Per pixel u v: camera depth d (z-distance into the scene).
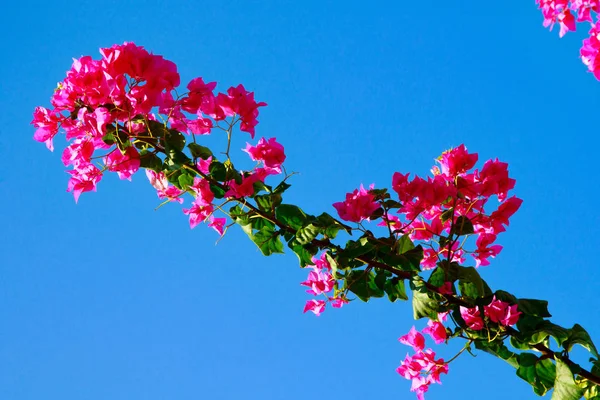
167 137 2.14
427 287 2.14
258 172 2.20
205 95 2.19
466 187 2.16
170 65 2.12
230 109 2.18
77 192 2.17
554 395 2.09
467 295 2.15
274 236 2.19
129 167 2.13
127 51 2.08
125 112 2.10
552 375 2.12
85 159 2.13
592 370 2.11
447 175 2.17
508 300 2.14
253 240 2.19
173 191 2.25
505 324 2.11
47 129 2.13
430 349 2.24
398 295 2.16
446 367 2.23
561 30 2.26
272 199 2.17
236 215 2.19
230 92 2.19
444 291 2.13
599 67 2.22
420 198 2.12
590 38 2.23
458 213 2.20
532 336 2.10
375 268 2.16
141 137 2.13
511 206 2.19
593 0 2.22
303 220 2.16
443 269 2.14
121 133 2.13
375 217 2.14
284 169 2.19
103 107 2.08
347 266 2.15
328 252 2.17
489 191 2.16
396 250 2.13
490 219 2.20
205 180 2.18
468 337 2.15
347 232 2.15
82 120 2.08
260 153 2.20
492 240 2.23
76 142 2.13
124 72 2.08
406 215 2.18
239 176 2.19
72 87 2.10
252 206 2.18
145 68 2.09
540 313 2.14
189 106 2.18
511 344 2.12
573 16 2.25
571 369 2.07
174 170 2.18
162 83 2.10
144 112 2.09
